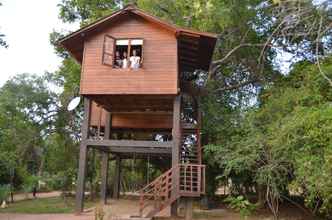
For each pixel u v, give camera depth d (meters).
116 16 15.54
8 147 26.44
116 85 15.23
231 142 16.33
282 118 14.23
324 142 11.65
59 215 14.58
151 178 26.97
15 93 33.12
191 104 20.72
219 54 20.45
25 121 32.00
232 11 18.09
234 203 16.20
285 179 13.71
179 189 13.94
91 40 15.85
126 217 13.19
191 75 20.20
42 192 32.81
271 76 21.08
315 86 14.74
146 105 17.62
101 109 18.98
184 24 18.27
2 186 21.77
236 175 18.42
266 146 13.92
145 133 21.12
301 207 17.36
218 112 19.50
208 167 19.02
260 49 20.70
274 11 17.41
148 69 15.22
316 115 12.29
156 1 18.91
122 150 18.50
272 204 15.20
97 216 12.48
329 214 13.95
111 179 25.41
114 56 15.47
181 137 17.14
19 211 16.23
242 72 22.00
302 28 15.22
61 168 29.03
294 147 12.61
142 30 15.58
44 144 33.81
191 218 14.18
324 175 10.75
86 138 15.27
